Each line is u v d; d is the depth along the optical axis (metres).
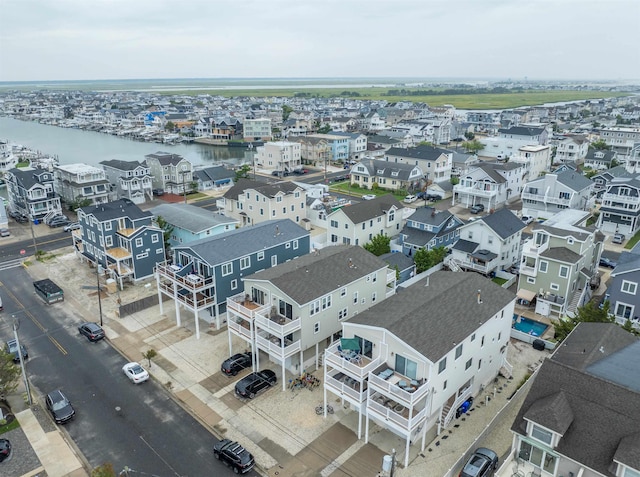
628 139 143.62
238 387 37.19
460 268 60.78
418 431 32.62
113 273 56.03
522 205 88.56
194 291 43.97
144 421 34.72
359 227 66.31
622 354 30.67
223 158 164.62
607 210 75.94
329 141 140.75
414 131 172.12
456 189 93.94
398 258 58.69
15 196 86.88
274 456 31.39
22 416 35.09
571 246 49.44
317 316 39.09
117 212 58.69
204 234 59.78
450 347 31.22
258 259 50.25
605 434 24.53
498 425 33.97
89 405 36.38
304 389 38.34
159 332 46.81
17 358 41.81
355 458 31.28
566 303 49.47
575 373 27.28
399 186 106.50
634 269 43.16
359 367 31.41
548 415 25.25
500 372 40.44
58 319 49.41
